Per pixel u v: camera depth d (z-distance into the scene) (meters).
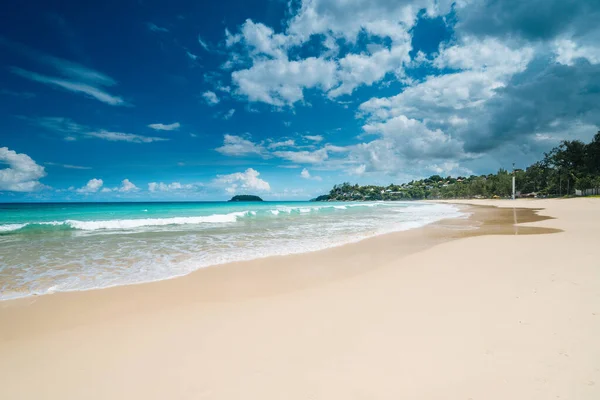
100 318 4.71
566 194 75.62
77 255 9.55
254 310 4.86
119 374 3.17
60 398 2.81
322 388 2.74
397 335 3.69
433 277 6.30
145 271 7.59
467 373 2.81
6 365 3.41
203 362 3.33
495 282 5.64
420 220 21.94
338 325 4.10
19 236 13.83
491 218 22.84
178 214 28.67
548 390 2.49
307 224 19.41
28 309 5.10
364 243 11.62
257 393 2.73
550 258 7.47
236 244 11.63
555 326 3.63
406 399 2.51
